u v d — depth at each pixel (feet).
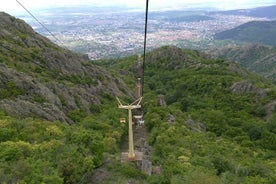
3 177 88.74
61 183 91.45
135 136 212.02
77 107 232.32
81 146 119.85
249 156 207.82
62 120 191.83
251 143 260.01
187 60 562.25
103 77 336.49
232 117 334.24
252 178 143.54
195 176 111.04
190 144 185.06
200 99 400.06
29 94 202.18
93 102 260.42
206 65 524.52
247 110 358.02
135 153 130.11
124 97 319.06
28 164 94.89
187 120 276.41
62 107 216.74
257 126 298.76
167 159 143.84
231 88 412.36
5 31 304.09
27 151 109.29
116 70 501.15
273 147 266.98
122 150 176.14
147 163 125.39
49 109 191.72
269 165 180.14
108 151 149.28
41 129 141.79
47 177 90.27
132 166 120.98
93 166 110.01
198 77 462.19
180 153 158.61
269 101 361.92
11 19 335.06
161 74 526.16
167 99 429.79
